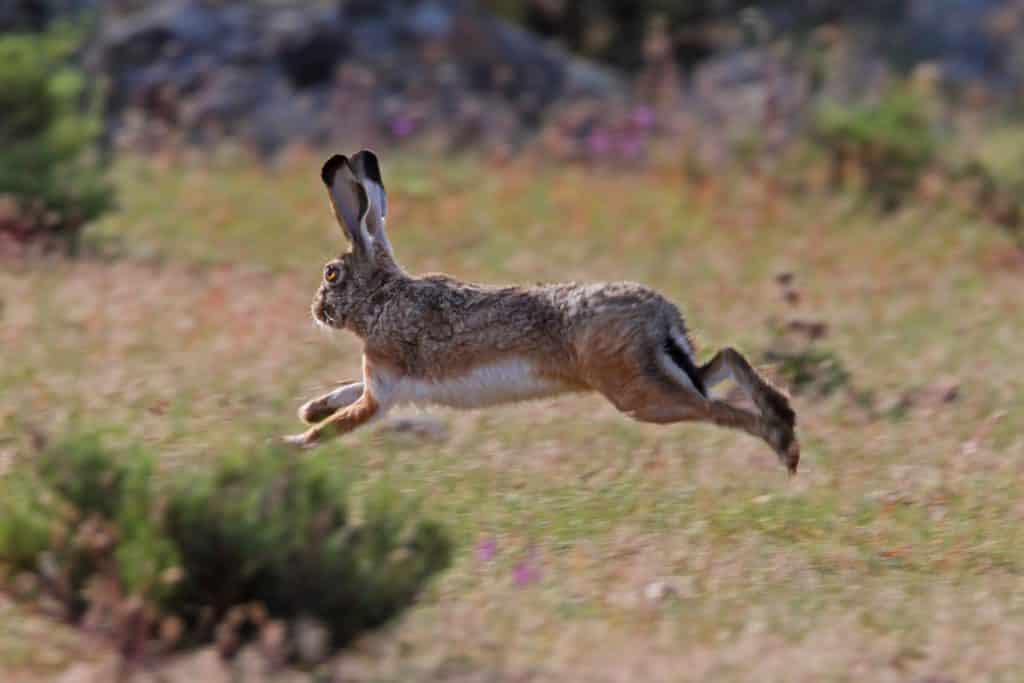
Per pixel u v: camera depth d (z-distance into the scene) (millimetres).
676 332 23938
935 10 83062
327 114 58000
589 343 23734
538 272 42094
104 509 18609
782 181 52938
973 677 18594
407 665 18516
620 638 19562
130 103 57625
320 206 48562
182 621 18484
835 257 45375
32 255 40219
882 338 36281
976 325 38000
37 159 42281
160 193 49594
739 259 44719
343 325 25656
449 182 52281
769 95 57188
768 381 24156
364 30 61344
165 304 36375
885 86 61406
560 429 28156
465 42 62906
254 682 17438
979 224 49344
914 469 26656
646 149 56406
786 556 22719
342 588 18391
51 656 18422
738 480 25984
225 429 26516
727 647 19234
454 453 26656
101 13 61031
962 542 23562
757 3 79062
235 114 57562
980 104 70250
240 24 60375
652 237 46750
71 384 29672
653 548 22766
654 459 26797
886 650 19250
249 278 39969
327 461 20219
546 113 62281
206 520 18203
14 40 45469
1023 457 27297
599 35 74562
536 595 20953
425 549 19094
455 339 24766
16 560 18641
